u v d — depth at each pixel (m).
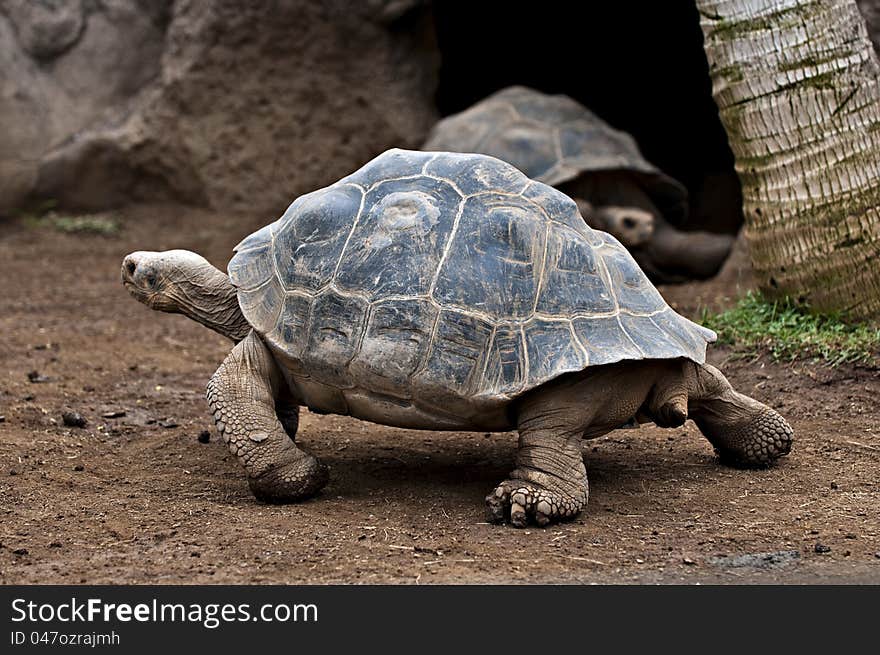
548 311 4.25
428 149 10.97
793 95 6.79
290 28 12.88
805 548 4.00
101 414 6.25
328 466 5.21
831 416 5.81
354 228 4.52
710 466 5.14
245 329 5.14
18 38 13.37
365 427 6.03
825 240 6.76
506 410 4.31
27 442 5.60
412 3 12.58
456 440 5.75
